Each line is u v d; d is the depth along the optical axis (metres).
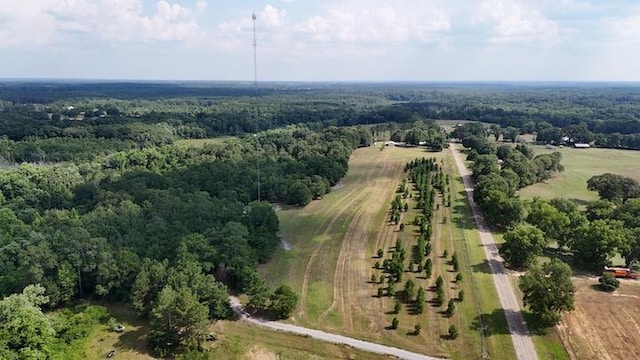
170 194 150.38
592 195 184.88
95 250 105.19
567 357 83.38
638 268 119.69
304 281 112.69
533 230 118.19
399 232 141.50
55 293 99.94
